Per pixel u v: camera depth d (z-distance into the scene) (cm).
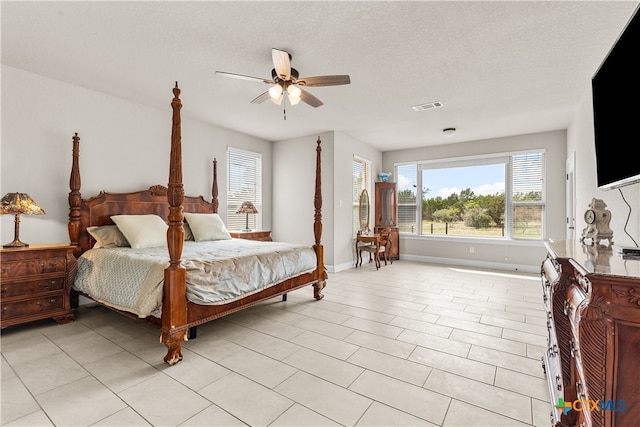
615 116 169
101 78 332
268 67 304
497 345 254
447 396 185
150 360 230
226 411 171
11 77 308
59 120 339
